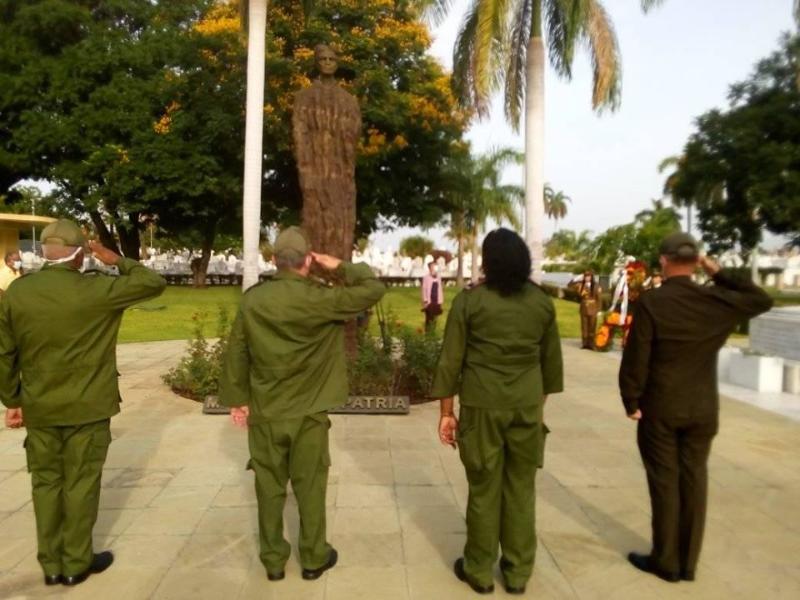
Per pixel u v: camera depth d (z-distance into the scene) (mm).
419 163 24453
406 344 7992
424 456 5336
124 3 27281
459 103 13461
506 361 2918
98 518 4020
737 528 3926
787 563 3461
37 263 31781
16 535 3807
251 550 3576
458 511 4156
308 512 3193
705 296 3059
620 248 25562
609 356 12195
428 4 11250
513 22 12523
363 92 20641
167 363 10508
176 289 30797
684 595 3113
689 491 3197
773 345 10281
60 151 25156
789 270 43594
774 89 22297
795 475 4957
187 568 3365
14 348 3041
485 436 2947
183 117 23484
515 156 31156
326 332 3143
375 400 6781
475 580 3094
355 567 3375
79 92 25016
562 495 4492
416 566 3391
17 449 5562
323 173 7348
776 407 7395
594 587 3184
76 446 3135
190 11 28656
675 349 3080
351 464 5117
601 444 5848
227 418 6641
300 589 3143
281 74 20219
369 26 21594
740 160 22172
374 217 25344
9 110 25188
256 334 3055
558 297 30891
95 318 3104
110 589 3152
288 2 20484
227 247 52906
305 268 3207
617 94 11711
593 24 11258
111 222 29734
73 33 26219
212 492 4484
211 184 23641
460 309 2977
